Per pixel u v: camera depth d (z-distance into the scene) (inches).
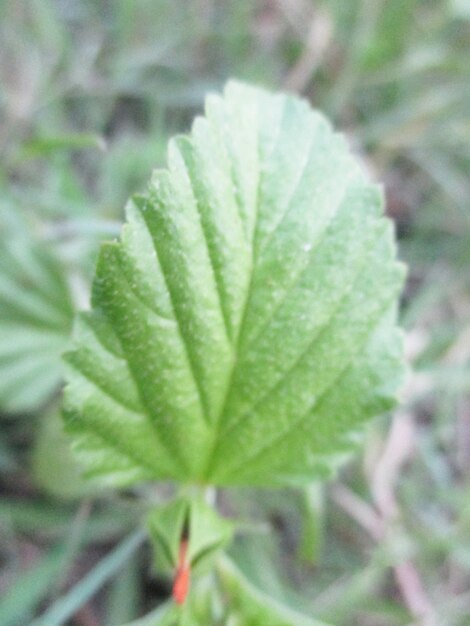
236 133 2.5
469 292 4.7
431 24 5.2
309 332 2.6
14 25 4.9
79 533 3.7
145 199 2.3
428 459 4.2
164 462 2.7
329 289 2.6
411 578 3.9
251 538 3.8
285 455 2.8
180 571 2.4
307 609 3.7
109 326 2.4
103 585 3.8
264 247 2.5
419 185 5.0
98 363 2.5
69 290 3.9
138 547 3.8
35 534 3.8
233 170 2.5
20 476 3.9
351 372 2.7
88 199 4.7
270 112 2.6
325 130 2.7
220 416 2.7
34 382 3.8
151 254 2.4
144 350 2.5
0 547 3.8
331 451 2.7
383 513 4.0
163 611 2.8
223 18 5.3
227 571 2.8
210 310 2.5
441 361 4.4
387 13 5.1
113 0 5.2
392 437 4.1
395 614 3.7
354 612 3.8
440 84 5.2
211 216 2.4
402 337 2.7
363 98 5.2
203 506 2.5
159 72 5.1
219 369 2.6
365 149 5.0
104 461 2.7
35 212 4.4
